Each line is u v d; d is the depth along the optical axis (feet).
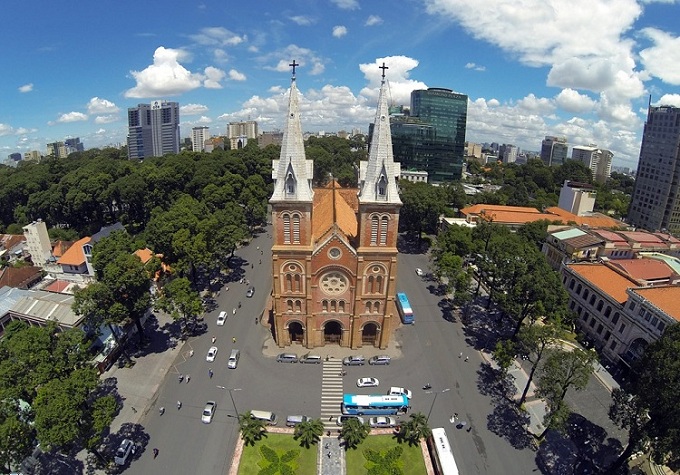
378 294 232.53
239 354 240.53
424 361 239.71
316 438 184.85
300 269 224.94
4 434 136.05
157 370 226.79
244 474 168.45
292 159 200.75
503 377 225.35
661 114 515.91
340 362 235.40
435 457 173.37
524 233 361.51
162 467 170.40
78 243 330.34
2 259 362.94
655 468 176.96
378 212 210.79
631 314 231.09
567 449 184.85
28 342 159.33
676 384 140.26
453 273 296.10
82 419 156.15
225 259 353.31
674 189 508.12
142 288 233.14
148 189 452.76
